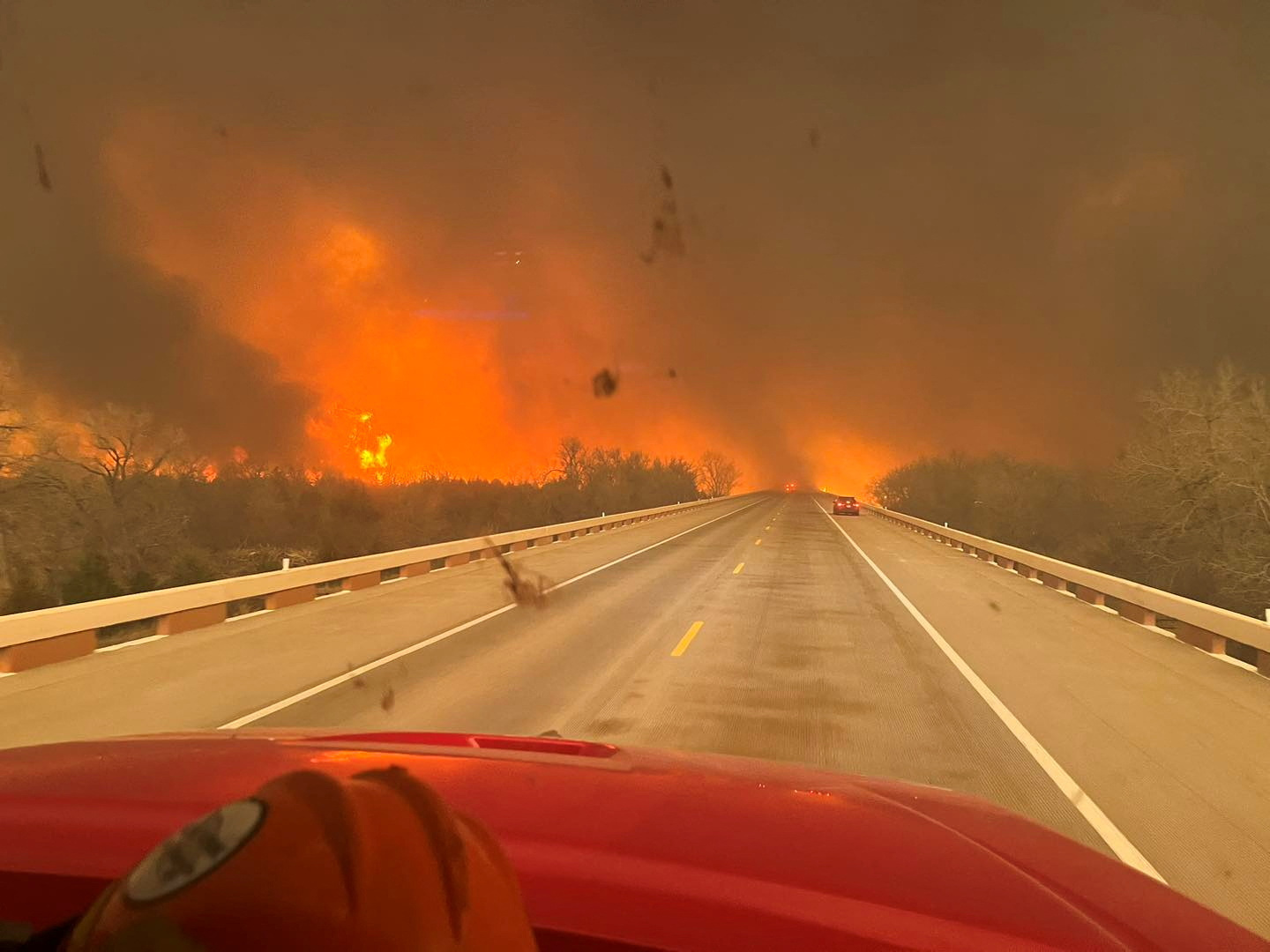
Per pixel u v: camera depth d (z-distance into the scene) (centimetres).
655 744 739
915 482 9675
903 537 4109
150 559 2950
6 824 171
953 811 261
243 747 256
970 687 997
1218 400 3344
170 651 1159
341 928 64
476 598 1745
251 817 70
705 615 1506
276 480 4028
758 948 140
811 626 1416
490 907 79
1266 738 809
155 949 60
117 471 2908
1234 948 178
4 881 150
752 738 761
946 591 2016
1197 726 848
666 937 141
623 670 1048
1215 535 3350
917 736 782
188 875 66
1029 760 716
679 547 3134
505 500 5538
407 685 963
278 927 62
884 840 201
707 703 884
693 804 215
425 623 1412
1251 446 3250
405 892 69
